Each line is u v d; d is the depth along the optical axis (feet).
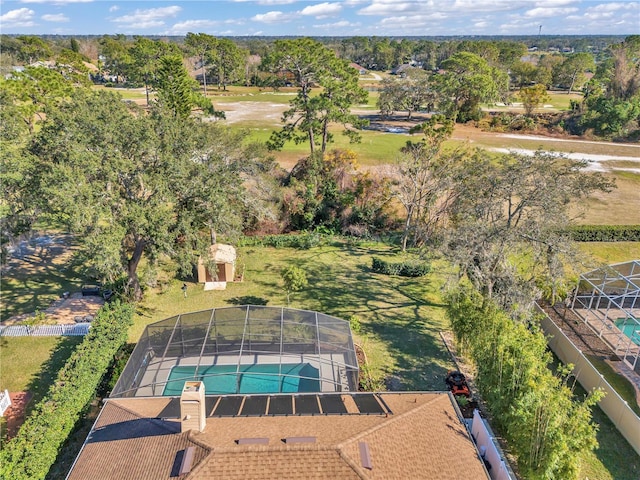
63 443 65.05
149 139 92.17
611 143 292.40
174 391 70.64
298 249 146.92
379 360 90.38
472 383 84.43
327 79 190.90
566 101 442.91
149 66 383.04
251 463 47.83
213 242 136.15
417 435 55.98
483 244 90.99
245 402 62.80
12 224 101.14
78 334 96.53
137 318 103.86
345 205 162.20
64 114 91.40
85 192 83.25
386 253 143.95
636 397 81.61
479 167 113.91
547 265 95.91
